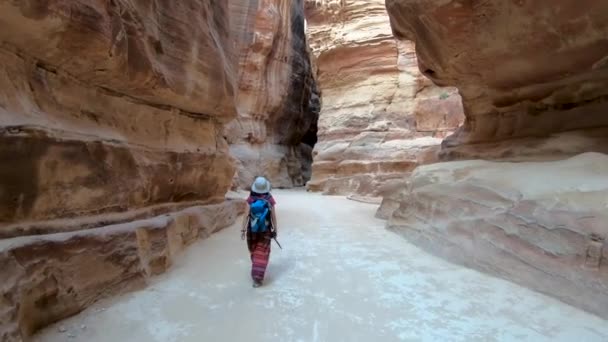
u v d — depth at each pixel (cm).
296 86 2744
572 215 377
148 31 472
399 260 504
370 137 1692
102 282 344
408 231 650
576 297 340
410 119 1672
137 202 465
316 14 1869
